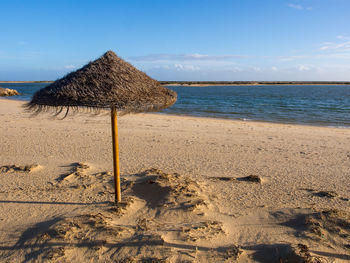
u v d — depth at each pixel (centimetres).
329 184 515
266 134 1129
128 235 309
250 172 594
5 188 477
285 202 419
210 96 4788
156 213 370
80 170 575
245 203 412
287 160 708
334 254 276
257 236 313
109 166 619
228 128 1277
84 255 281
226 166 640
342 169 626
